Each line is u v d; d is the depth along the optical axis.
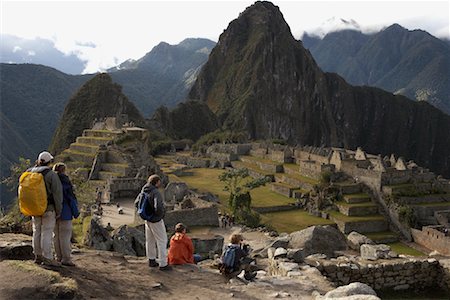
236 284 12.85
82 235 30.14
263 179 80.44
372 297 10.05
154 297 11.30
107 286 11.27
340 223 67.88
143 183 57.81
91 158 74.94
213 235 31.92
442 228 60.91
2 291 9.58
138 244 26.86
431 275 16.14
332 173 82.44
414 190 72.75
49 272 10.44
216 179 93.75
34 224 11.48
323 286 12.97
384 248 17.97
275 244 20.30
